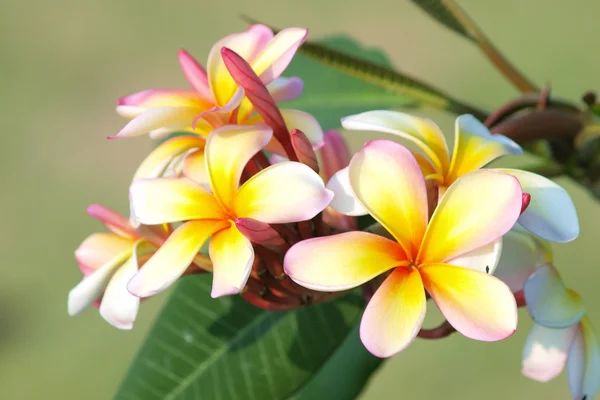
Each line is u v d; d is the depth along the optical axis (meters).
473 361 1.78
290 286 0.62
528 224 0.60
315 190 0.60
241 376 0.70
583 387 0.63
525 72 2.18
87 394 1.83
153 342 0.70
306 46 0.72
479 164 0.62
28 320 1.98
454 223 0.60
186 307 0.71
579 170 0.72
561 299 0.61
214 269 0.60
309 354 0.70
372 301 0.59
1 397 1.85
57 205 2.24
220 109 0.62
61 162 2.32
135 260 0.64
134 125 0.62
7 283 2.08
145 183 0.62
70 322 1.96
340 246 0.59
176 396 0.70
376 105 0.80
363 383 0.73
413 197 0.60
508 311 0.58
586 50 2.22
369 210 0.60
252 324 0.71
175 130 0.64
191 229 0.61
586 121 0.70
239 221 0.60
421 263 0.60
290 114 0.65
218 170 0.62
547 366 0.63
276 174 0.60
